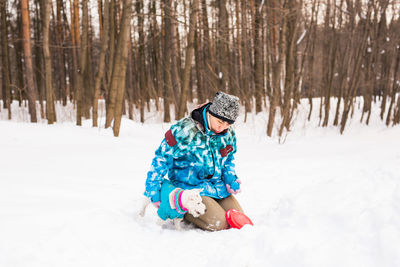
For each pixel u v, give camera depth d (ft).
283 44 32.91
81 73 31.24
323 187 8.13
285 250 5.64
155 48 51.70
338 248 5.22
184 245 7.25
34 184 11.30
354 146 28.37
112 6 34.50
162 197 8.10
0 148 18.97
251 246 6.24
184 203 7.54
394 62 40.63
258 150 26.53
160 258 6.66
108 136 26.32
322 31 45.44
